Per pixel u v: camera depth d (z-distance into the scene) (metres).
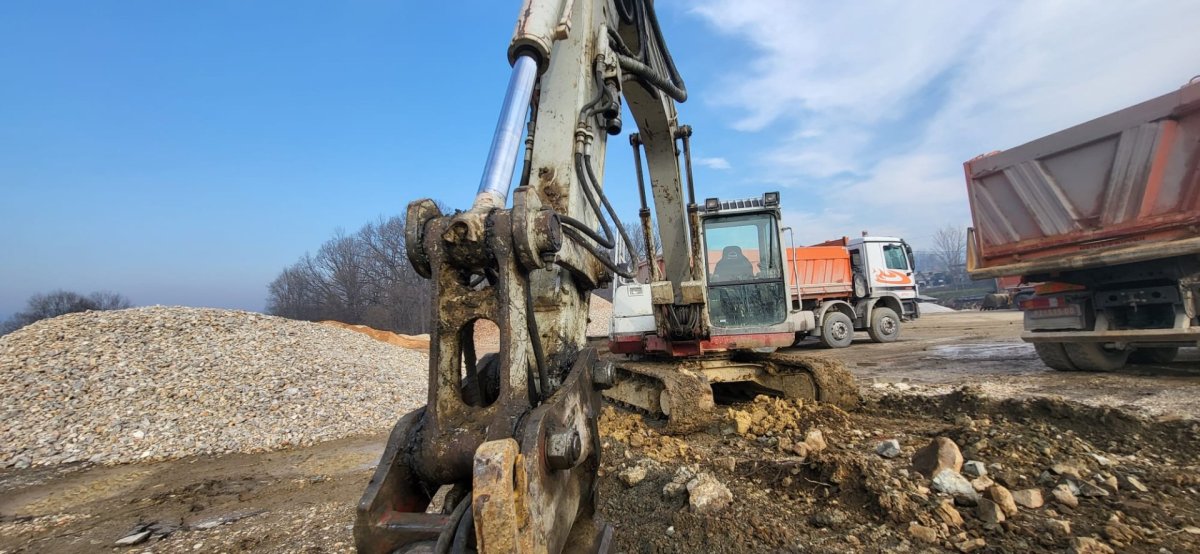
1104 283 6.26
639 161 5.54
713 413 5.18
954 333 15.27
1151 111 5.39
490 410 1.82
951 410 5.29
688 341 6.07
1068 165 6.18
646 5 4.46
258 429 6.68
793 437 4.55
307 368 8.91
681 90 4.92
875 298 13.37
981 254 7.32
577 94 2.90
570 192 2.74
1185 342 5.79
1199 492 3.05
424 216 1.95
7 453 5.65
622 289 6.99
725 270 6.68
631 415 5.58
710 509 3.11
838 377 5.51
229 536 3.59
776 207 6.56
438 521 1.67
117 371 7.64
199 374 7.90
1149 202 5.52
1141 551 2.51
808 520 3.00
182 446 6.08
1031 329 7.10
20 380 7.11
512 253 1.83
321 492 4.50
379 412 7.83
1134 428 4.17
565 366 2.35
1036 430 3.82
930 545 2.66
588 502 2.30
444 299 1.88
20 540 3.67
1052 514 2.88
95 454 5.78
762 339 5.96
